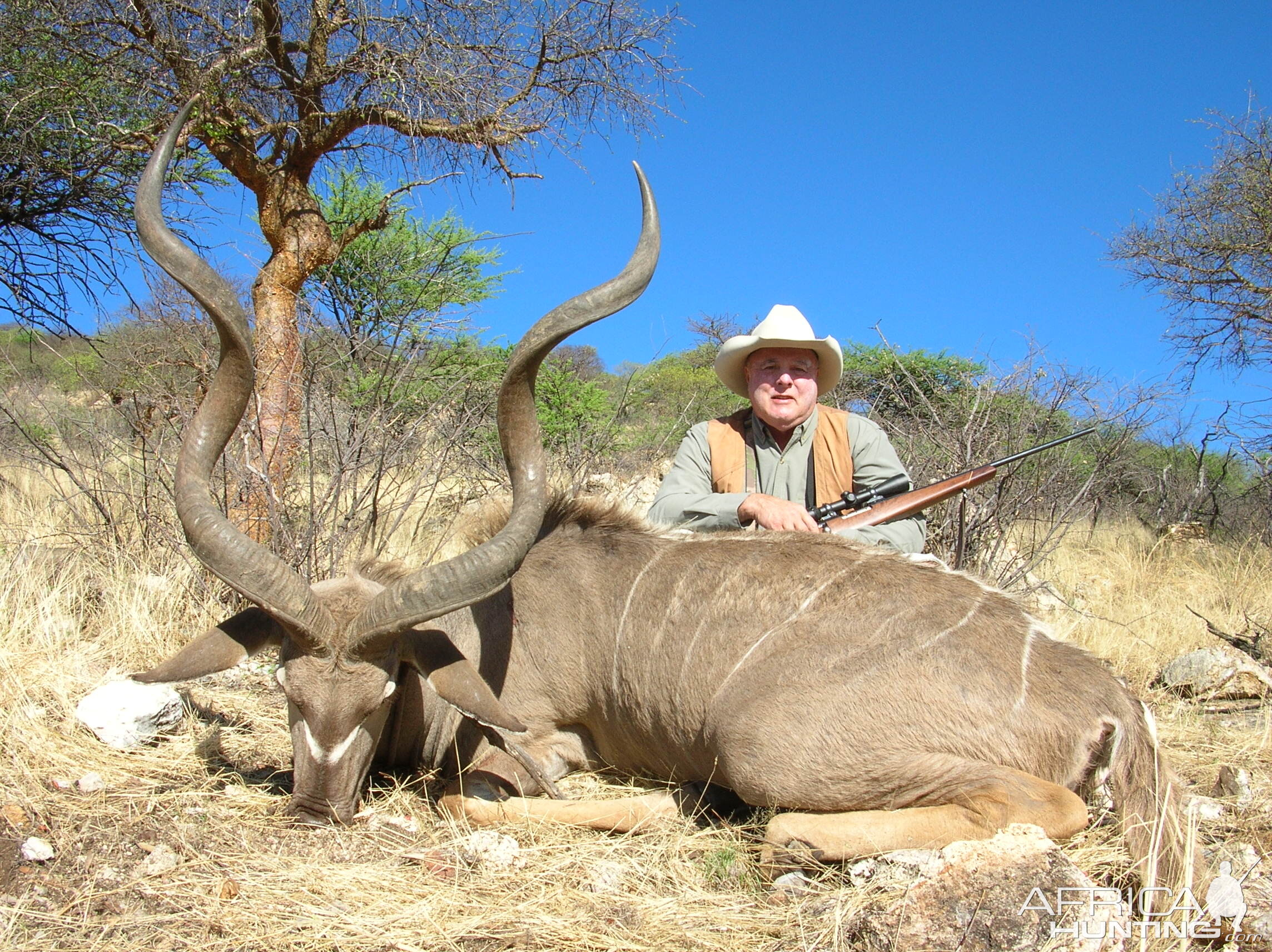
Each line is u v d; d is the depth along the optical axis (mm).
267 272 6000
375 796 3449
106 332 7500
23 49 7191
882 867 2590
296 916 2564
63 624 4426
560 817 3230
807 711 2996
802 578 3270
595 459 7637
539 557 3738
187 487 2961
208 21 6086
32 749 3301
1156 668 5082
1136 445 11211
